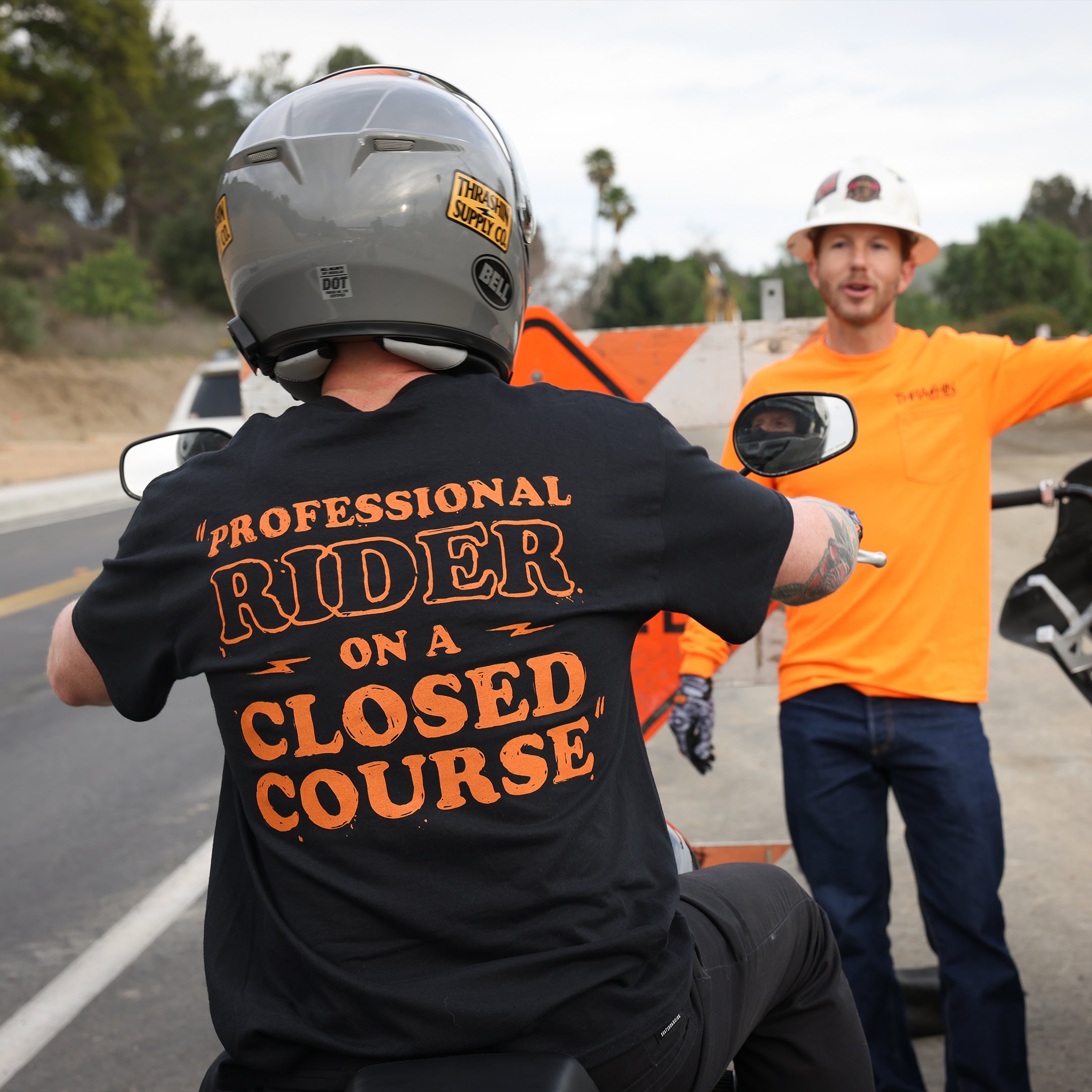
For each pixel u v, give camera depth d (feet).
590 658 4.08
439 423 4.25
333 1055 3.82
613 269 181.68
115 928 12.39
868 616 8.40
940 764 8.16
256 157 4.51
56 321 162.71
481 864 3.84
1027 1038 9.19
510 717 3.94
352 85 4.61
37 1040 10.18
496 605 3.99
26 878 13.89
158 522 4.32
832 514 4.80
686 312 176.45
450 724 3.92
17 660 26.02
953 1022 8.11
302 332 4.47
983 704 18.53
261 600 4.04
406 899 3.82
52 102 135.85
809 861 8.58
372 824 3.87
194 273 212.64
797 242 9.50
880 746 8.30
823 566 4.63
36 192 232.94
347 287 4.36
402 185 4.34
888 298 8.63
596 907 3.90
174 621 4.22
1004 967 8.04
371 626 3.97
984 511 8.48
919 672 8.27
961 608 8.39
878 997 8.34
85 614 4.41
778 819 14.25
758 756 16.76
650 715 10.15
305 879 3.92
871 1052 8.32
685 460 4.36
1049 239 173.37
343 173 4.34
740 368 10.67
